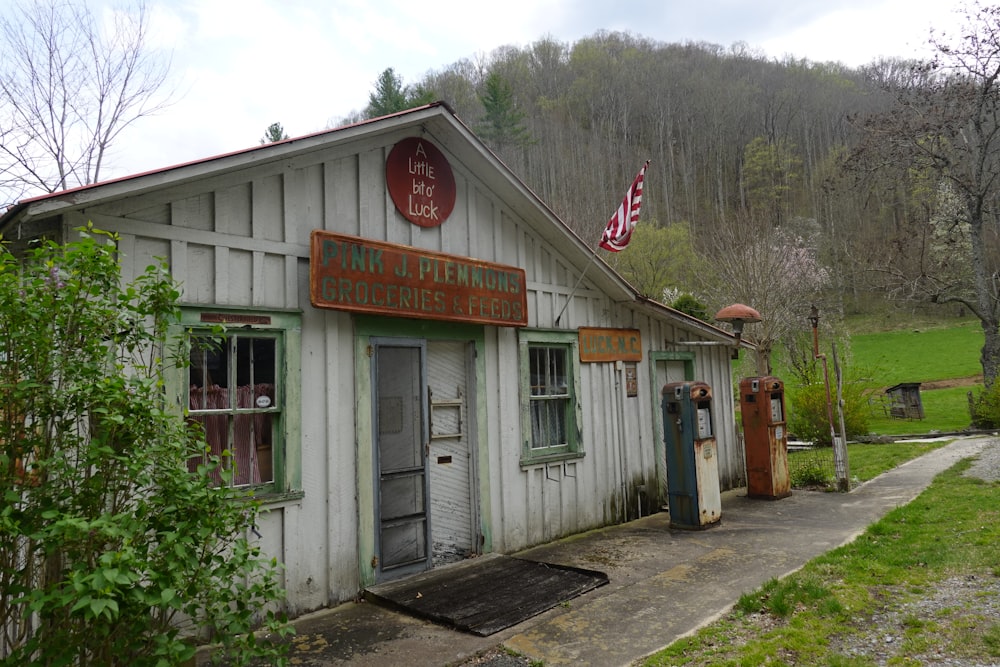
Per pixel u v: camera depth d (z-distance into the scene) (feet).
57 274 9.76
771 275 65.26
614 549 22.36
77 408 9.79
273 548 16.05
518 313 23.04
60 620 9.34
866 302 154.92
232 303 15.99
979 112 66.13
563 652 13.78
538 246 25.18
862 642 13.34
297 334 17.10
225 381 15.92
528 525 23.21
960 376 99.09
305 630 15.43
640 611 16.01
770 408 30.37
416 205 20.65
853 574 17.58
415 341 20.18
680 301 56.03
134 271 14.43
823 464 39.63
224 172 16.05
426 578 18.81
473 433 21.83
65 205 13.08
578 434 25.70
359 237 18.38
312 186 18.02
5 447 9.09
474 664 13.44
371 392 18.69
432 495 20.59
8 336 9.21
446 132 21.48
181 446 10.30
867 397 55.93
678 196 139.23
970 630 13.35
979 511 22.95
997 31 62.34
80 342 9.86
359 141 19.24
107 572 8.11
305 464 16.92
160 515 9.80
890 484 31.58
